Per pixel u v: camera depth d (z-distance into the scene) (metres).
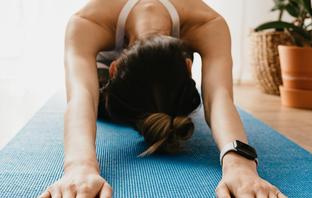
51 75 2.49
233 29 2.73
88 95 1.05
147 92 1.10
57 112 1.67
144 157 1.13
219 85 1.13
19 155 1.12
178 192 0.89
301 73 1.95
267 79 2.38
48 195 0.77
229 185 0.83
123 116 1.16
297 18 2.07
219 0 2.69
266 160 1.13
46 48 2.47
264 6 2.78
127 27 1.28
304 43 1.97
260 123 1.59
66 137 0.94
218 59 1.20
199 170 1.03
